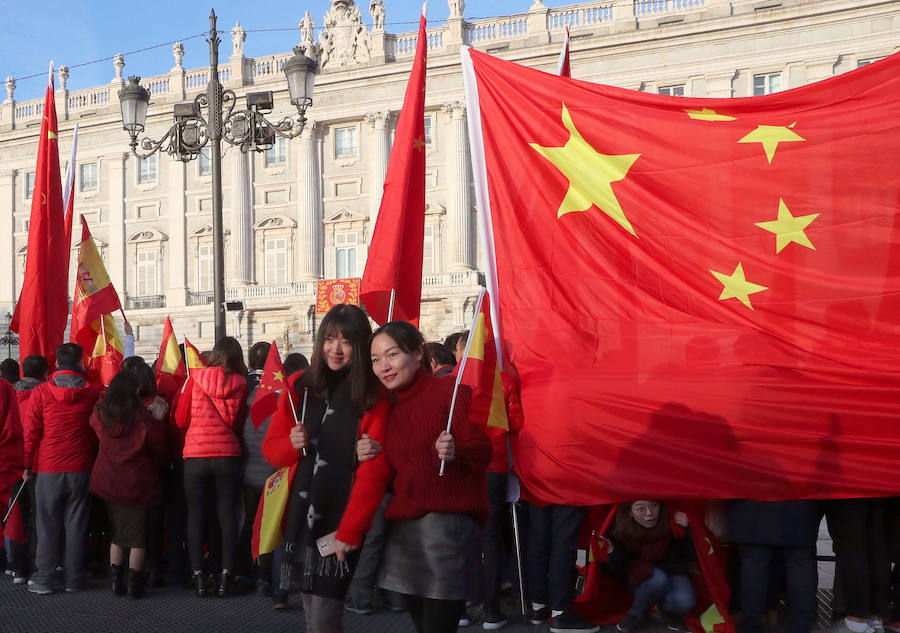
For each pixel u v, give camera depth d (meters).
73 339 9.12
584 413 5.73
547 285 6.04
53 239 9.15
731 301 5.72
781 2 36.25
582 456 5.71
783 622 5.82
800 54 35.75
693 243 5.84
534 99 6.30
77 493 7.04
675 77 37.34
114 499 6.72
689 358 5.71
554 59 38.66
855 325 5.51
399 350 3.92
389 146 40.81
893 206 5.54
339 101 41.31
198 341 41.88
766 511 5.33
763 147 5.80
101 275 9.09
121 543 6.82
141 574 6.83
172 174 43.41
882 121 5.64
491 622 5.87
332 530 4.05
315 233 41.31
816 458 5.38
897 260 5.50
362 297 6.15
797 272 5.64
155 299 43.19
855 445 5.35
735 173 5.82
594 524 6.10
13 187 45.84
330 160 41.84
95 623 6.10
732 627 5.45
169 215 43.41
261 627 6.02
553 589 5.75
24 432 6.99
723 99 5.98
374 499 3.92
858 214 5.59
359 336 4.13
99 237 44.69
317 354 4.20
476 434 3.87
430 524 3.83
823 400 5.43
